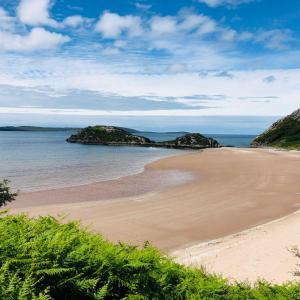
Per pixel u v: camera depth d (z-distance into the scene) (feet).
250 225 58.18
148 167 158.40
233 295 13.61
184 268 14.23
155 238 51.62
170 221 61.05
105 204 76.64
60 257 11.16
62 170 146.20
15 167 154.40
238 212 67.51
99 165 168.45
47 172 138.72
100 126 463.01
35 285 10.31
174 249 46.26
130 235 53.11
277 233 48.65
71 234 12.88
